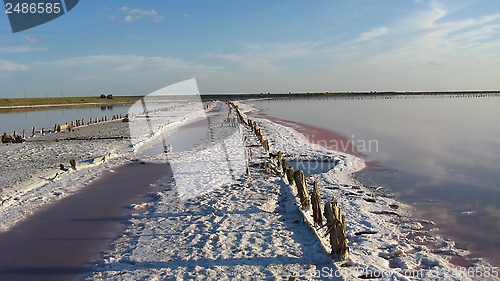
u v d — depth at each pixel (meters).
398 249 8.30
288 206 11.00
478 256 8.08
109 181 14.88
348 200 11.84
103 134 30.91
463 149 21.06
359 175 15.41
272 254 7.79
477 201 11.75
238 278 6.79
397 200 11.98
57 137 29.89
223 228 9.35
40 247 8.71
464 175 15.03
